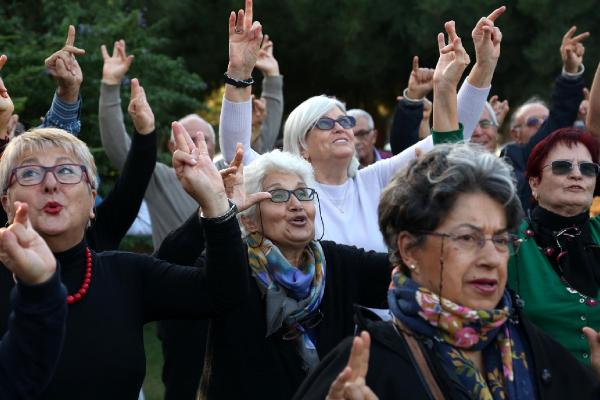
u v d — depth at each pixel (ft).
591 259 16.90
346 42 54.75
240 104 20.31
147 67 47.37
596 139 19.30
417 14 52.75
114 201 18.90
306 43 56.13
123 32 47.09
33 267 11.14
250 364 15.94
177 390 17.17
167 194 26.08
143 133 19.12
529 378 11.51
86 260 13.79
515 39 52.90
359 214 19.97
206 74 58.65
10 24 47.50
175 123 14.14
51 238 13.56
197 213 16.55
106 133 25.09
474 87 18.75
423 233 11.55
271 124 30.19
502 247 11.60
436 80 17.37
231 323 16.02
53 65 20.81
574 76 26.12
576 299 16.37
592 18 51.62
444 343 11.40
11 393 11.23
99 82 44.09
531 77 53.98
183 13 55.72
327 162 20.08
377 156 32.68
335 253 17.15
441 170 11.62
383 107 63.41
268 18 55.93
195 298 13.92
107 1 49.24
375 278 17.01
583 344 16.20
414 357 11.38
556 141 17.26
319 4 54.34
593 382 11.83
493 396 11.34
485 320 11.30
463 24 51.72
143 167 18.99
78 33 45.24
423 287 11.62
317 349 16.26
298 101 61.21
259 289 16.25
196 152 14.02
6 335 11.50
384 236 12.15
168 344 17.70
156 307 14.07
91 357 13.07
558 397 11.48
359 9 53.47
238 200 15.37
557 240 16.88
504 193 11.48
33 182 13.52
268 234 16.69
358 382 10.54
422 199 11.58
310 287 16.40
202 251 16.37
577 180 16.94
